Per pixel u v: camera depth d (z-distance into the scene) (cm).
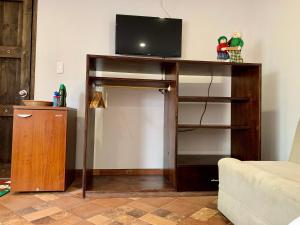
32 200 173
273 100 229
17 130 182
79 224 137
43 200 173
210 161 209
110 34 245
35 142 184
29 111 183
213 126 200
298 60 199
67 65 238
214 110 259
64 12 239
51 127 186
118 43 234
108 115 245
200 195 192
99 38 243
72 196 182
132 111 248
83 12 242
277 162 158
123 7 247
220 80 259
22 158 182
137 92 249
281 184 100
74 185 208
